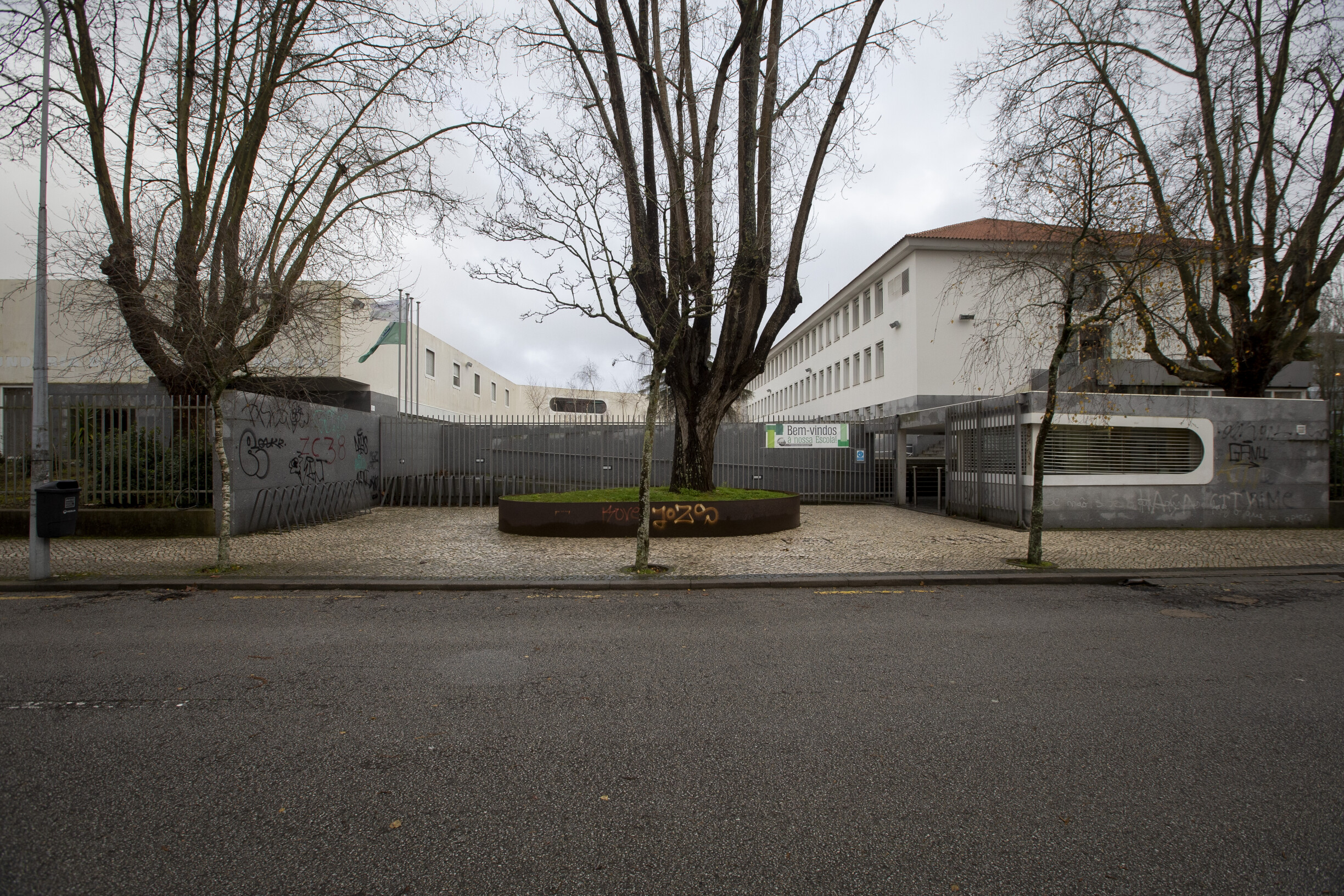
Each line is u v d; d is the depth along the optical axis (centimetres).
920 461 2077
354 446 1655
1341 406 1477
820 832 286
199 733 385
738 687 466
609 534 1212
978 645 574
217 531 1177
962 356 2688
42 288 824
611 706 430
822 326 4103
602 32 1252
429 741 376
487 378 4266
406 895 243
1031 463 1335
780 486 1938
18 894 241
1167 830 289
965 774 340
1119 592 803
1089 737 386
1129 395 1333
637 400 5103
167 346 1282
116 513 1158
